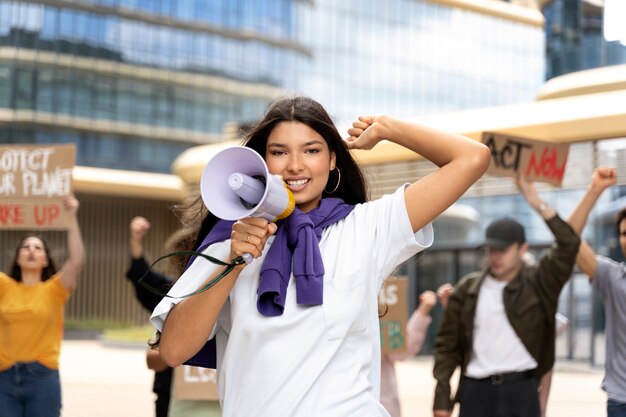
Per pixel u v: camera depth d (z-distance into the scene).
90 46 32.94
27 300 6.09
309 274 2.52
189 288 2.61
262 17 36.81
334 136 2.76
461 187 2.69
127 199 33.41
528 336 5.36
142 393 14.12
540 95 11.90
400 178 11.55
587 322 16.91
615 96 9.72
